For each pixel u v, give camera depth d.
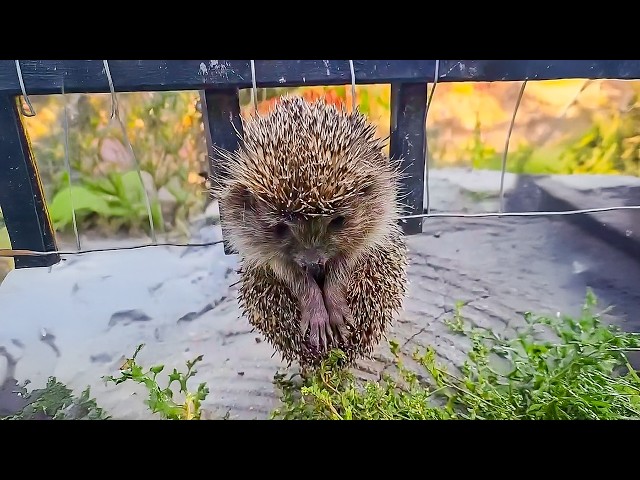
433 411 0.23
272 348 0.30
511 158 0.31
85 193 0.33
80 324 0.30
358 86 0.28
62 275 0.32
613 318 0.28
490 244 0.32
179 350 0.30
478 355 0.24
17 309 0.30
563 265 0.31
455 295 0.30
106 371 0.28
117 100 0.29
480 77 0.24
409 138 0.27
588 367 0.23
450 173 0.32
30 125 0.29
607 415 0.22
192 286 0.33
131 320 0.31
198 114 0.32
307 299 0.27
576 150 0.30
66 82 0.23
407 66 0.24
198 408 0.24
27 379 0.28
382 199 0.27
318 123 0.24
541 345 0.23
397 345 0.25
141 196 0.34
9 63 0.23
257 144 0.25
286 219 0.24
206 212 0.35
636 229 0.31
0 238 0.29
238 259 0.31
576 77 0.24
